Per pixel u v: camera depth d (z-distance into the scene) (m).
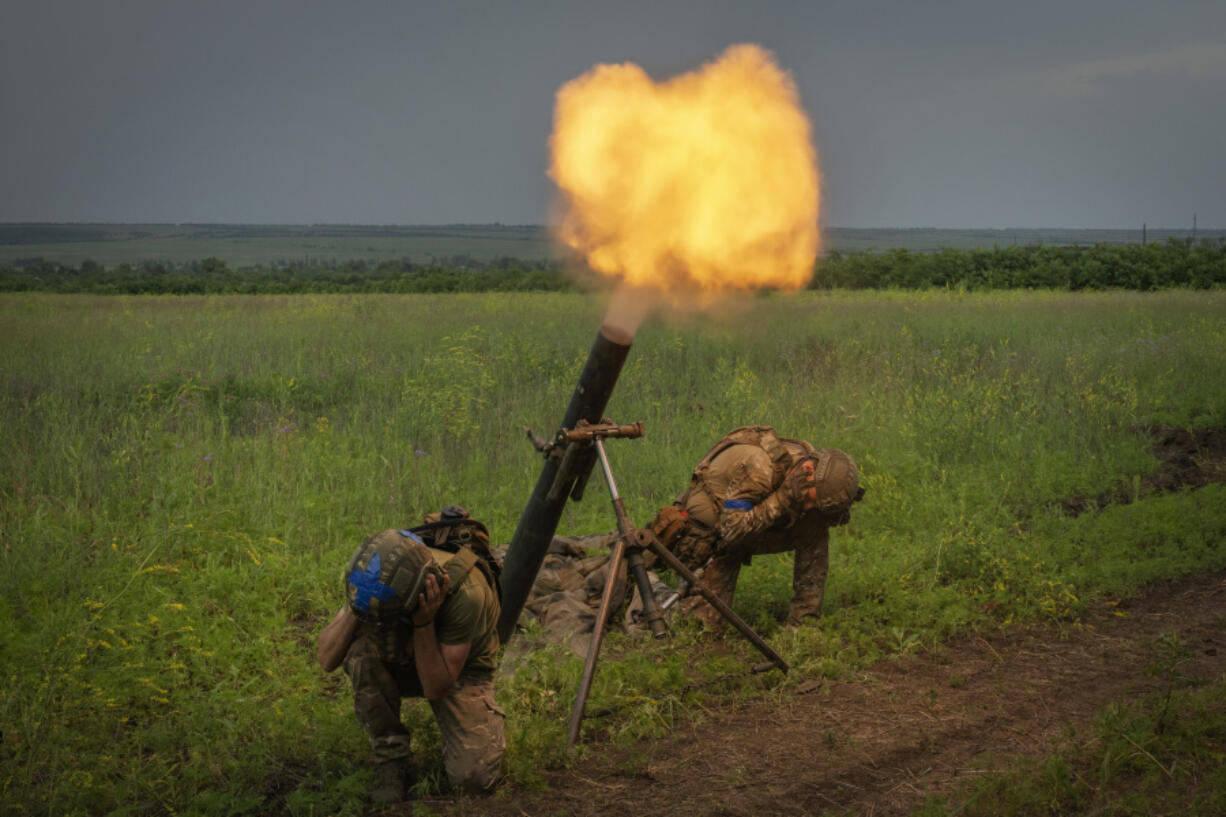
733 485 5.07
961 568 6.19
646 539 4.09
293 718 4.05
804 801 3.62
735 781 3.76
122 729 4.17
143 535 6.13
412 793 3.73
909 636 5.29
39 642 4.45
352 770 3.82
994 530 6.67
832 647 5.01
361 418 10.00
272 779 3.84
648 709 4.27
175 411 9.76
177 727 4.08
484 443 9.27
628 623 5.34
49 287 47.28
